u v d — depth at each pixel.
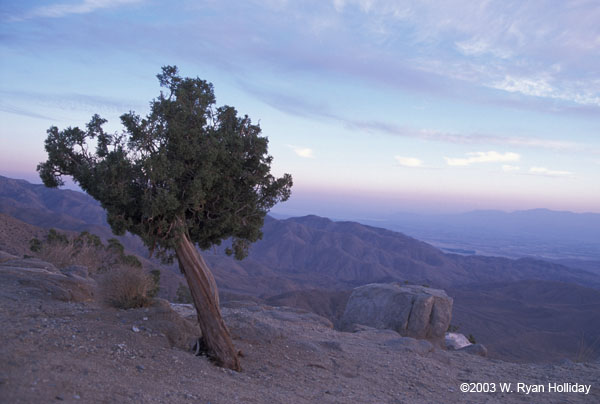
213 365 8.50
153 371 7.05
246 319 12.72
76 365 6.18
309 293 139.12
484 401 9.24
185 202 8.58
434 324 18.23
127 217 8.49
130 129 8.45
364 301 19.64
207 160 8.66
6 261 16.59
